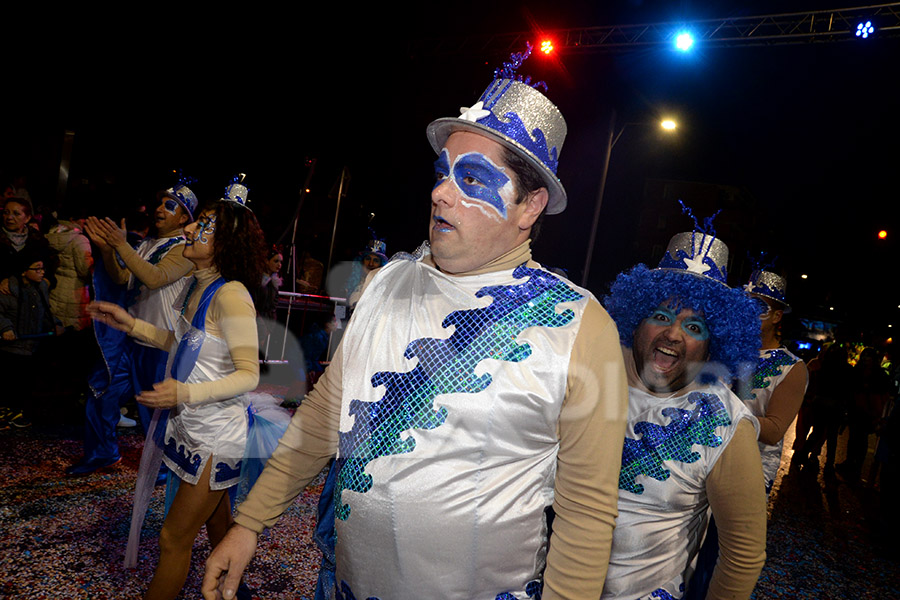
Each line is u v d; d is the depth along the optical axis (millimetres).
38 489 3621
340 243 12961
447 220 1226
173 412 2162
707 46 11797
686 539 1649
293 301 7809
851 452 8180
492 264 1261
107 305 2453
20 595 2521
